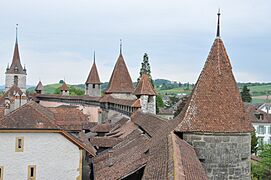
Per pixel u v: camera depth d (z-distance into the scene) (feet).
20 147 89.76
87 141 130.41
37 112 95.66
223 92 69.77
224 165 65.92
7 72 377.50
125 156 86.22
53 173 91.56
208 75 71.36
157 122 100.42
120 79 243.81
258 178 147.84
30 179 90.17
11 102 135.23
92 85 331.57
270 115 265.13
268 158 147.54
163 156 51.67
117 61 246.47
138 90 176.04
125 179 67.67
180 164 43.19
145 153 71.10
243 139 67.41
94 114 275.59
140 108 168.14
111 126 181.27
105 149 127.13
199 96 69.72
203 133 65.82
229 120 67.05
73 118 148.36
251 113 261.85
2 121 91.50
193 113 68.13
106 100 239.30
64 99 326.44
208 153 65.72
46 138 91.09
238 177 66.54
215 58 72.59
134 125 135.44
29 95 358.43
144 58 313.32
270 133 256.73
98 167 91.30
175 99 435.94
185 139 66.80
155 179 43.91
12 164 89.35
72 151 92.58
